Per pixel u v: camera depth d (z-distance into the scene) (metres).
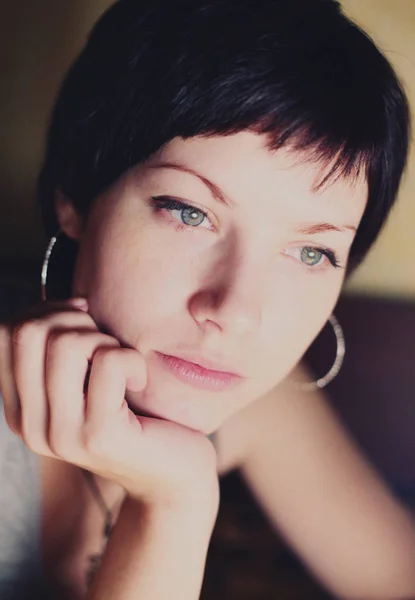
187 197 0.65
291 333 0.73
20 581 0.86
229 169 0.63
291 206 0.64
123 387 0.66
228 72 0.63
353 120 0.65
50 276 0.88
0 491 0.83
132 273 0.69
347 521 1.08
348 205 0.69
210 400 0.73
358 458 1.10
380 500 1.08
